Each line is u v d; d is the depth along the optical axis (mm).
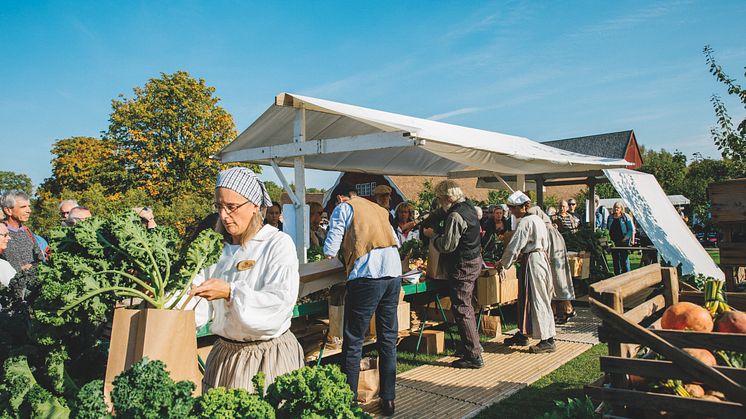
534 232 5590
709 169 8758
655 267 3096
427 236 5785
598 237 9664
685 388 2143
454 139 5953
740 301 3045
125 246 1698
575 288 9164
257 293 1849
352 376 3625
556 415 2328
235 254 2053
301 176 6617
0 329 2021
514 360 5355
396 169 10961
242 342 1985
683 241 7688
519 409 3990
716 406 1899
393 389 3842
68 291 1619
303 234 6488
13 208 5078
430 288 5590
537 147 9930
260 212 2154
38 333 1765
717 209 4480
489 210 10203
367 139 5645
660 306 2982
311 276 3871
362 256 3600
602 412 2254
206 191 29281
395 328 3834
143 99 30016
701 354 2213
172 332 1598
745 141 7988
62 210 5863
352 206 3730
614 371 2158
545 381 4664
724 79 8008
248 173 2020
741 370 1923
